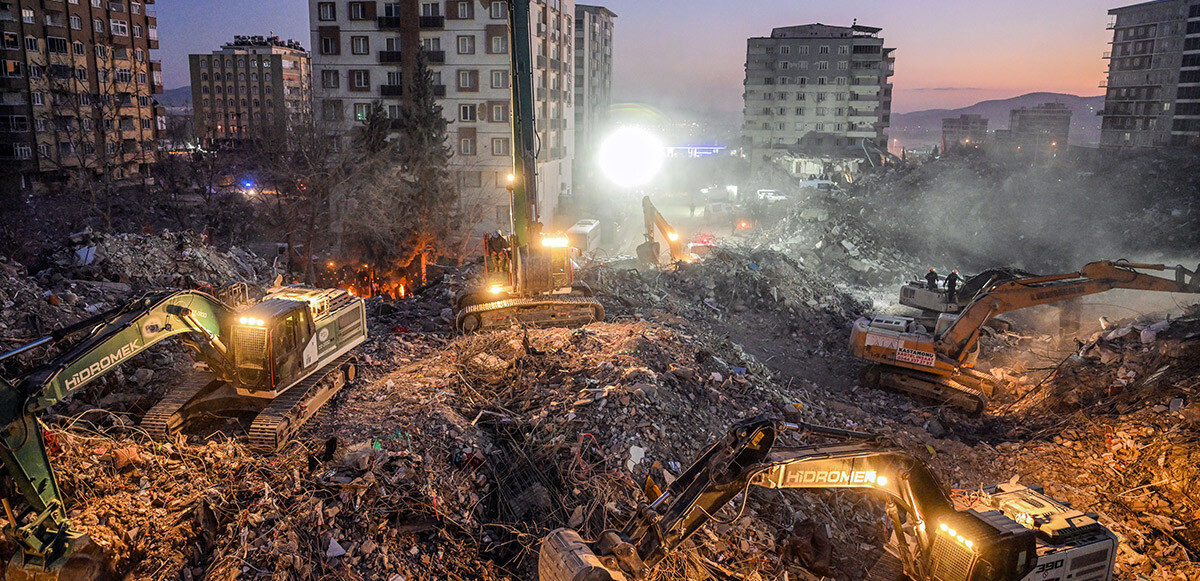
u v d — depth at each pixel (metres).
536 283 20.03
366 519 10.30
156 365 15.47
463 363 16.81
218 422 13.21
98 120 66.94
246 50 162.62
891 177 63.53
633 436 12.75
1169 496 13.68
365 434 12.60
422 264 43.12
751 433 8.88
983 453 15.66
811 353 22.59
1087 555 9.91
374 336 19.16
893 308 30.23
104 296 18.05
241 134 99.75
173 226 49.94
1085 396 17.92
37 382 8.64
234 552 9.54
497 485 11.93
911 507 9.84
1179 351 17.33
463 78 58.59
